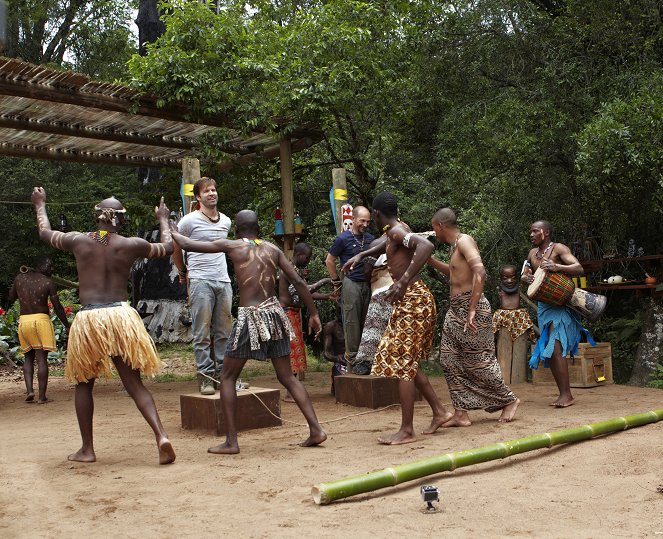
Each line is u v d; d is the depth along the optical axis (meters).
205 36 9.32
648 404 6.91
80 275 5.08
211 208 6.99
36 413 7.84
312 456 5.09
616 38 10.22
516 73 11.31
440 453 5.01
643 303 11.19
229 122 9.78
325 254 15.68
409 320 5.54
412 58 11.74
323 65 10.84
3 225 20.55
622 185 10.45
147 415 4.97
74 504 4.05
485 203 12.51
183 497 4.11
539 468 4.51
